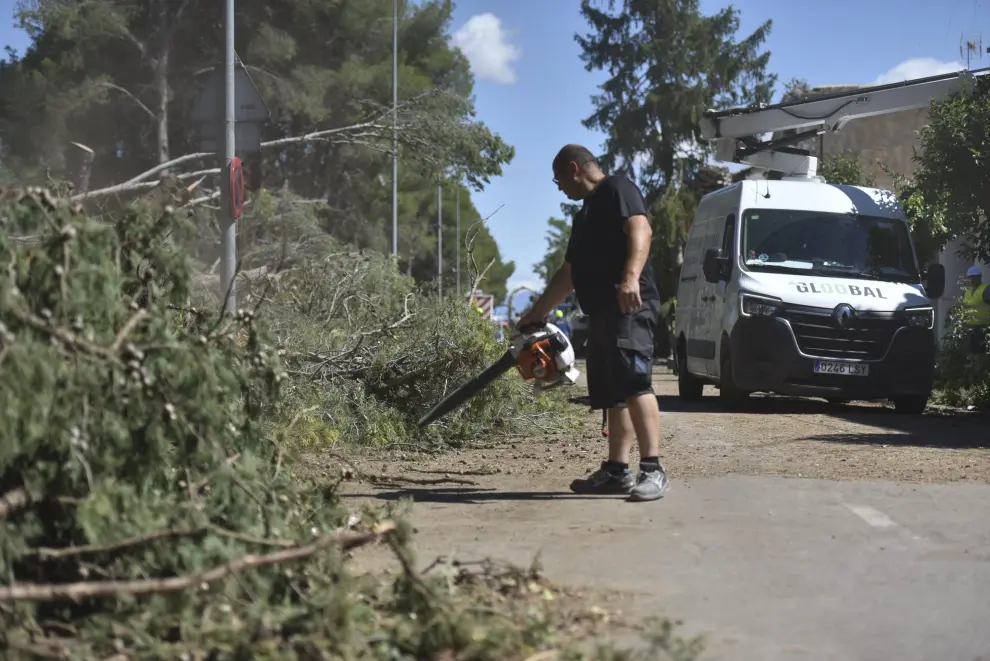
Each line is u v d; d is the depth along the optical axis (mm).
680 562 5090
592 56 55781
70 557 3717
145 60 33594
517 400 10984
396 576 4078
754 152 20203
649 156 55594
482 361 10375
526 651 3516
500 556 5172
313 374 9969
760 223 15156
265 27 34594
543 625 3688
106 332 4035
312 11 36719
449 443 9930
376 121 24328
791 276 14555
